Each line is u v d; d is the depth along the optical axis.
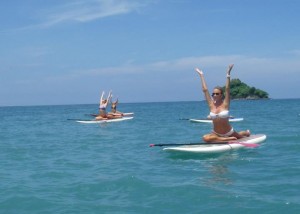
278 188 6.92
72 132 21.84
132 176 8.10
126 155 11.80
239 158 10.43
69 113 64.50
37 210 6.01
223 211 5.69
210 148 11.29
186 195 6.59
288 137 15.16
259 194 6.53
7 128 26.98
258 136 13.53
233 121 28.23
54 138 18.31
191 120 29.39
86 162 10.62
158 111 60.50
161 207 5.97
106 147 14.17
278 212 5.57
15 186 7.62
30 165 10.30
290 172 8.36
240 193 6.61
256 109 57.06
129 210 5.85
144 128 23.45
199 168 9.16
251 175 8.15
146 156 11.43
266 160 10.03
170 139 16.50
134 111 62.34
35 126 28.67
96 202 6.33
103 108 30.67
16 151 13.45
